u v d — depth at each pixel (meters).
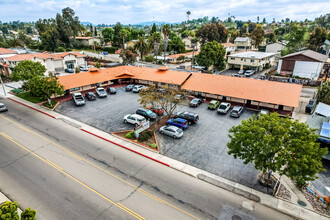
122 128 29.28
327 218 15.77
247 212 15.98
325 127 24.55
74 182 18.56
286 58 56.88
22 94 42.97
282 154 16.00
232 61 70.38
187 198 17.17
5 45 96.94
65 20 122.12
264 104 37.78
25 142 25.02
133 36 111.00
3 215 10.80
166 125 29.75
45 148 23.88
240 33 146.75
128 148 24.42
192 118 30.53
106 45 113.69
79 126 29.72
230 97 37.25
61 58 63.56
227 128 29.70
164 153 23.58
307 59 53.94
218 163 22.03
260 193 18.05
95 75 48.19
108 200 16.64
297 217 15.78
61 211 15.44
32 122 30.70
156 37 78.44
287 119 17.86
